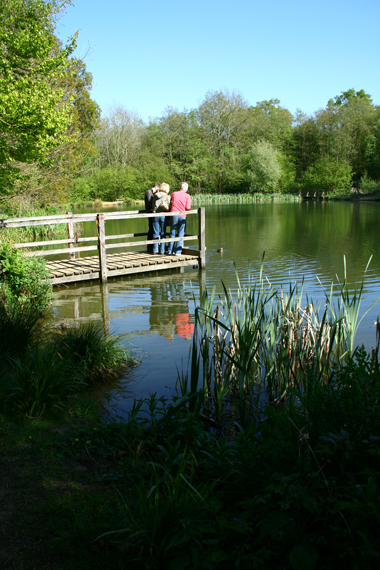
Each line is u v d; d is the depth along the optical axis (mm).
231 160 61219
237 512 2227
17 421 3326
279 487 1936
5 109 8023
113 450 3061
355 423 2158
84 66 16469
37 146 8602
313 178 60562
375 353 4031
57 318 6902
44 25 10164
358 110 63625
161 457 2994
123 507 2426
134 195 57156
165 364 4934
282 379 4180
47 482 2639
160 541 2049
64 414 3537
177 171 59688
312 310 4977
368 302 7348
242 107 61469
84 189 50250
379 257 11867
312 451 2033
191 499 2271
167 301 8000
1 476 2668
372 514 1727
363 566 1721
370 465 2100
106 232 19531
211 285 9133
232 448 2842
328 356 3932
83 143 22203
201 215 10953
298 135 70875
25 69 9398
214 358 4211
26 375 3637
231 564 1887
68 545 2143
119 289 9133
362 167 62219
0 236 10195
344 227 19859
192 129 61031
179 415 3332
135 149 63094
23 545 2137
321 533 1901
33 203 20750
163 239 10664
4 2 10062
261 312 4102
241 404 3645
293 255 12531
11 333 4551
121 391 4246
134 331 6191
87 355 4543
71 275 9469
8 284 7320
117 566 2027
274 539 1896
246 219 25312
